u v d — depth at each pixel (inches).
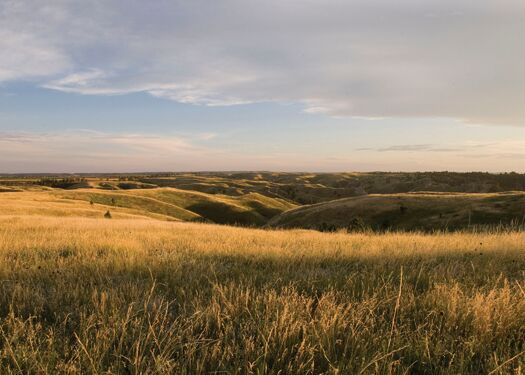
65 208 2571.4
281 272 228.2
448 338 125.1
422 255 294.0
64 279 197.9
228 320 139.5
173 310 158.2
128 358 106.3
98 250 326.3
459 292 167.6
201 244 374.0
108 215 2461.9
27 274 212.1
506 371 105.0
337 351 118.5
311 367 105.5
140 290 173.9
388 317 149.1
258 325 131.6
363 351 113.0
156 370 102.3
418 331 126.8
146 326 132.4
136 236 482.0
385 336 123.3
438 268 235.8
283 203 5949.8
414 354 116.9
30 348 116.9
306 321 132.4
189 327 123.6
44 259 273.4
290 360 107.1
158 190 5012.3
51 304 156.3
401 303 155.3
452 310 141.9
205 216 4616.1
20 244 346.9
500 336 128.8
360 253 306.3
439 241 392.2
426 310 148.6
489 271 227.5
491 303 145.9
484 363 114.0
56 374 103.9
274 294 156.1
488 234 506.3
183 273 219.3
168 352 111.0
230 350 113.0
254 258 281.3
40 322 135.6
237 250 324.2
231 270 231.8
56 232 516.4
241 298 157.5
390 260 268.5
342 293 172.2
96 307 145.0
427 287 194.4
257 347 116.6
